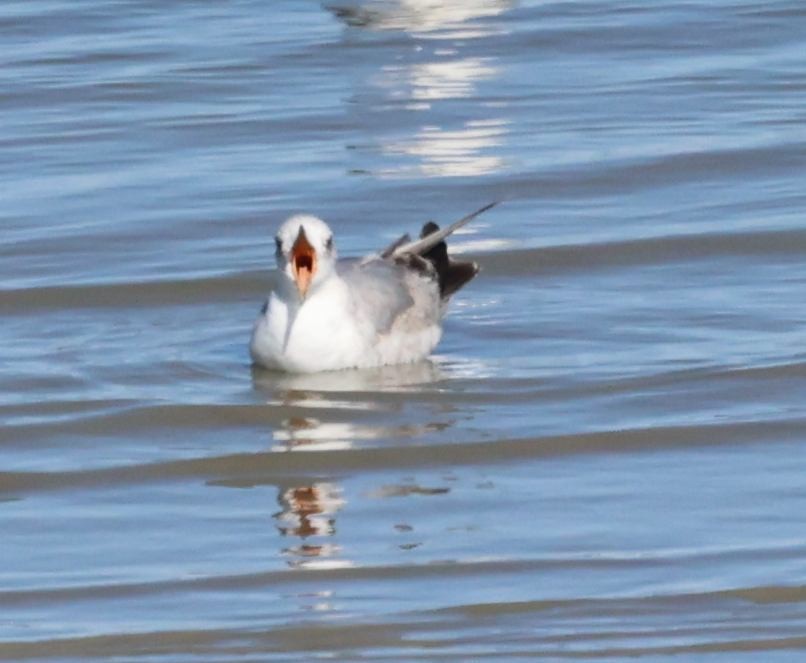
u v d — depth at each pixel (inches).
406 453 634.2
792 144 952.3
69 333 751.1
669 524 577.6
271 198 898.1
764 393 674.8
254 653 509.7
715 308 757.3
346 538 574.9
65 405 677.9
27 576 554.6
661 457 627.8
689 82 1067.3
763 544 562.6
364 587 544.1
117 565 561.3
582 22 1184.8
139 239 848.3
